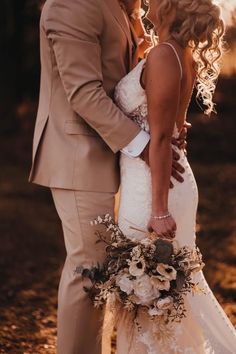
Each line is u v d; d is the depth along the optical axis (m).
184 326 4.16
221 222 10.03
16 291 6.93
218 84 20.33
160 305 3.92
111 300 4.07
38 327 5.93
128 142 4.00
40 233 9.21
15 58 17.33
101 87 4.01
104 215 4.14
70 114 4.14
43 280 7.35
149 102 3.94
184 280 3.97
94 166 4.12
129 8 4.36
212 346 4.26
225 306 6.38
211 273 7.49
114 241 4.02
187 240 4.19
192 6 3.93
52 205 10.93
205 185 12.92
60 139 4.15
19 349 5.41
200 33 3.96
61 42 3.96
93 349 4.21
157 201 3.96
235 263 7.91
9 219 9.84
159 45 3.95
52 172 4.18
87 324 4.18
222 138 16.95
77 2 3.97
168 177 3.97
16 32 17.39
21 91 17.77
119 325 4.14
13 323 5.99
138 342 4.10
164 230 3.97
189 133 17.25
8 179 12.82
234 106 19.33
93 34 3.99
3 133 16.55
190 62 4.08
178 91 3.93
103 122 3.98
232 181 13.27
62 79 4.02
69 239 4.20
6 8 17.25
